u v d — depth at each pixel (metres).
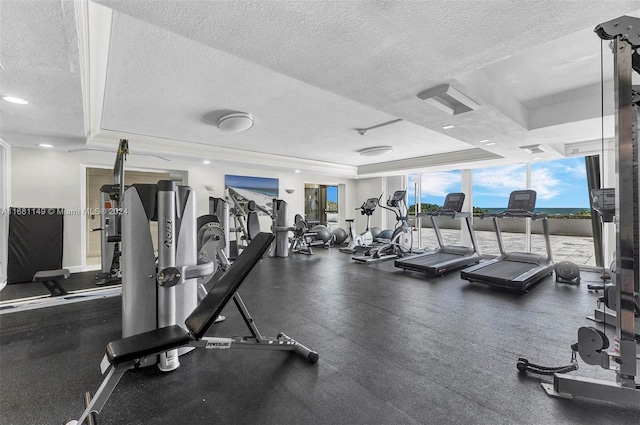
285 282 4.58
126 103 3.54
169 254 2.15
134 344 1.55
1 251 4.49
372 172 8.47
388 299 3.71
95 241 6.50
